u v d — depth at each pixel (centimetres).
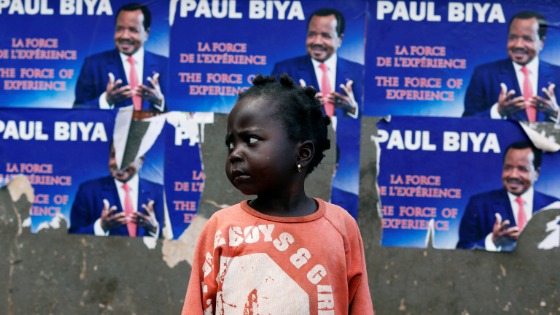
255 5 408
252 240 221
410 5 404
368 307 233
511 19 401
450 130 405
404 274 407
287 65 408
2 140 418
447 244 406
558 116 400
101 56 414
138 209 415
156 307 416
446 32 404
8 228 420
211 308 224
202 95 412
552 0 399
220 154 412
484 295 405
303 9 407
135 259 416
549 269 403
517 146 403
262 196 228
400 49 405
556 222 401
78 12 414
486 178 404
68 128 416
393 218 407
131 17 412
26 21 415
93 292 417
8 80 416
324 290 219
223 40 410
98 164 416
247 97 223
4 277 420
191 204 414
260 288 217
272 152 217
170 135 413
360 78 406
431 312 407
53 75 415
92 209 417
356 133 407
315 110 231
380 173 407
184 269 414
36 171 417
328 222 230
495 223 404
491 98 404
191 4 410
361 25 405
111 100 414
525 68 401
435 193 406
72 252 418
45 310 420
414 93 405
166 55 411
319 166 408
